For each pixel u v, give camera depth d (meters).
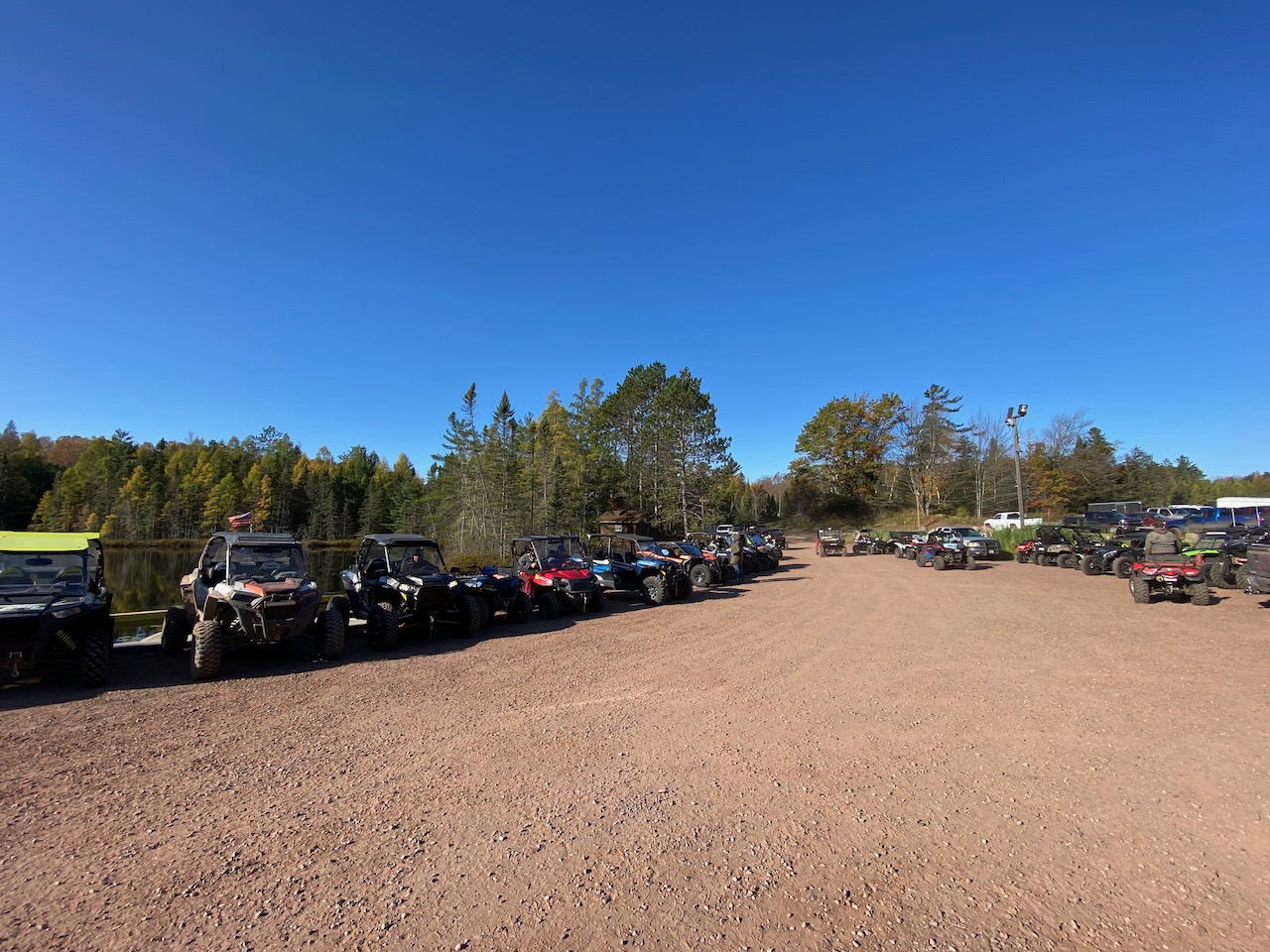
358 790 4.42
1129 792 4.39
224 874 3.30
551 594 13.27
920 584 19.48
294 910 2.96
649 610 14.46
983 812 4.09
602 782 4.59
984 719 6.08
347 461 83.75
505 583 12.45
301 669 8.44
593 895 3.12
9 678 7.89
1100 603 14.48
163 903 3.02
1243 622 11.42
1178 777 4.63
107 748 5.29
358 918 2.91
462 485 46.59
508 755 5.15
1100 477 52.34
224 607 8.39
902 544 32.22
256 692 7.20
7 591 7.73
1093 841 3.71
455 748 5.31
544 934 2.80
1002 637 10.45
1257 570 12.70
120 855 3.49
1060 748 5.28
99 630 7.95
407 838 3.72
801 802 4.25
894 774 4.76
